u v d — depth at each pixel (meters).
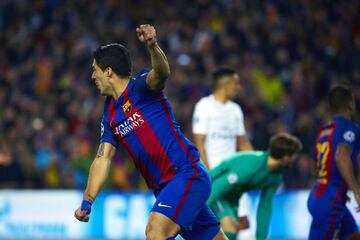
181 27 56.19
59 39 57.62
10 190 42.38
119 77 18.34
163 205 18.17
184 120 46.69
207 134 27.86
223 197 25.22
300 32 57.81
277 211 38.22
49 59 55.31
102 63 18.27
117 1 59.16
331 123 23.64
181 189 18.17
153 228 18.09
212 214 19.41
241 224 27.69
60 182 43.69
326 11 61.34
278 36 55.31
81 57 53.91
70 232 39.94
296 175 42.50
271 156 24.66
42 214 40.34
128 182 44.19
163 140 18.30
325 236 23.52
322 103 50.19
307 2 60.88
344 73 55.06
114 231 39.59
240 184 24.89
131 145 18.50
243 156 25.05
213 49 53.38
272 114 49.38
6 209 40.62
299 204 38.00
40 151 46.81
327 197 23.42
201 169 18.56
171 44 54.59
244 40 54.59
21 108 51.41
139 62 52.41
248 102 48.50
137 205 39.50
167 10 58.28
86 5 59.31
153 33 16.95
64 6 59.66
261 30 55.78
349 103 23.67
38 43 57.88
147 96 18.27
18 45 57.78
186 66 51.53
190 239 19.44
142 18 57.97
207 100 28.12
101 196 40.06
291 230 37.91
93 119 48.09
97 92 51.53
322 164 23.66
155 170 18.48
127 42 55.12
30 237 40.22
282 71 53.44
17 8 60.78
